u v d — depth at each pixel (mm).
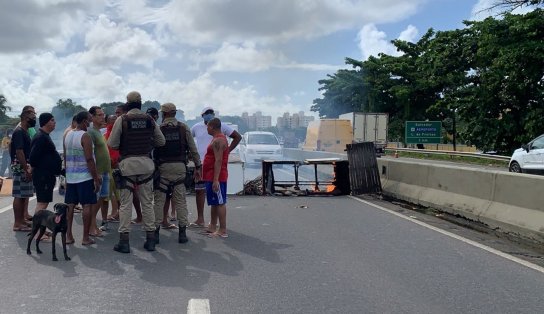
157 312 4527
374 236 7934
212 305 4738
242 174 13047
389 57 47125
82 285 5312
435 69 37938
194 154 7711
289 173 17219
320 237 7844
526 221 7656
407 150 35219
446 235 8031
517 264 6293
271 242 7484
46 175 7273
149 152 6898
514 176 8188
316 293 5129
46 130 7293
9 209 10156
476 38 34812
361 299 4961
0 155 20328
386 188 12758
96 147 7617
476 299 4988
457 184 9836
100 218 9414
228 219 9445
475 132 32500
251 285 5375
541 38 28297
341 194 13219
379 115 35062
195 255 6676
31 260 6312
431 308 4730
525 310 4695
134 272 5832
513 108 31766
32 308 4609
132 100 6840
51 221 6285
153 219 6941
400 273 5867
